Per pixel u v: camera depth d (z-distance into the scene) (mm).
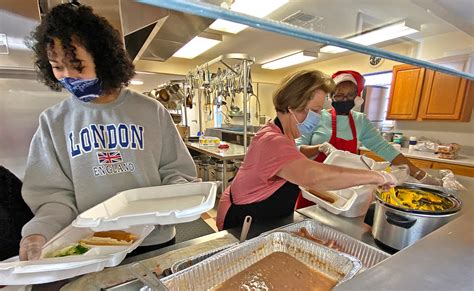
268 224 933
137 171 840
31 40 722
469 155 2828
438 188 891
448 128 3039
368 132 1582
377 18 791
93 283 563
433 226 654
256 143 946
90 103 792
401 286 380
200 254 686
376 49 778
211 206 645
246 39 3336
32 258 533
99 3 927
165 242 884
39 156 771
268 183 936
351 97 1453
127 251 583
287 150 834
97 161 792
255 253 714
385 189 846
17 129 1180
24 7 915
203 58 4629
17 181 823
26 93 1169
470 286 380
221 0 402
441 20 1017
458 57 1105
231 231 883
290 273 667
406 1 830
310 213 1016
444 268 421
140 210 670
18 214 775
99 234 673
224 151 2779
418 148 3129
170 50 2213
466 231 546
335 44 688
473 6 1020
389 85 3705
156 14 1007
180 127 3787
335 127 1500
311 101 891
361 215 962
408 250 475
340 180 759
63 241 622
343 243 749
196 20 1307
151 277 524
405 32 941
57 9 624
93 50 660
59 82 727
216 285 621
